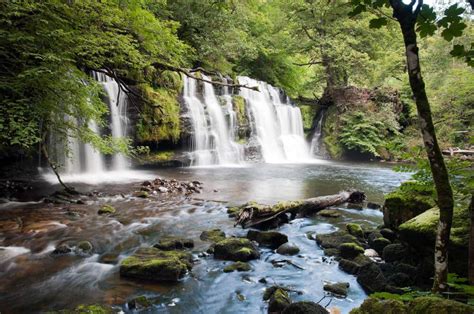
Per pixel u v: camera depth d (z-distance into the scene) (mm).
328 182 13523
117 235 6672
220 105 18875
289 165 19266
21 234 6484
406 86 24812
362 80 24391
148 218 7895
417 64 1827
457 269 3955
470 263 2477
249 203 7852
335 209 9047
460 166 3465
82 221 7473
